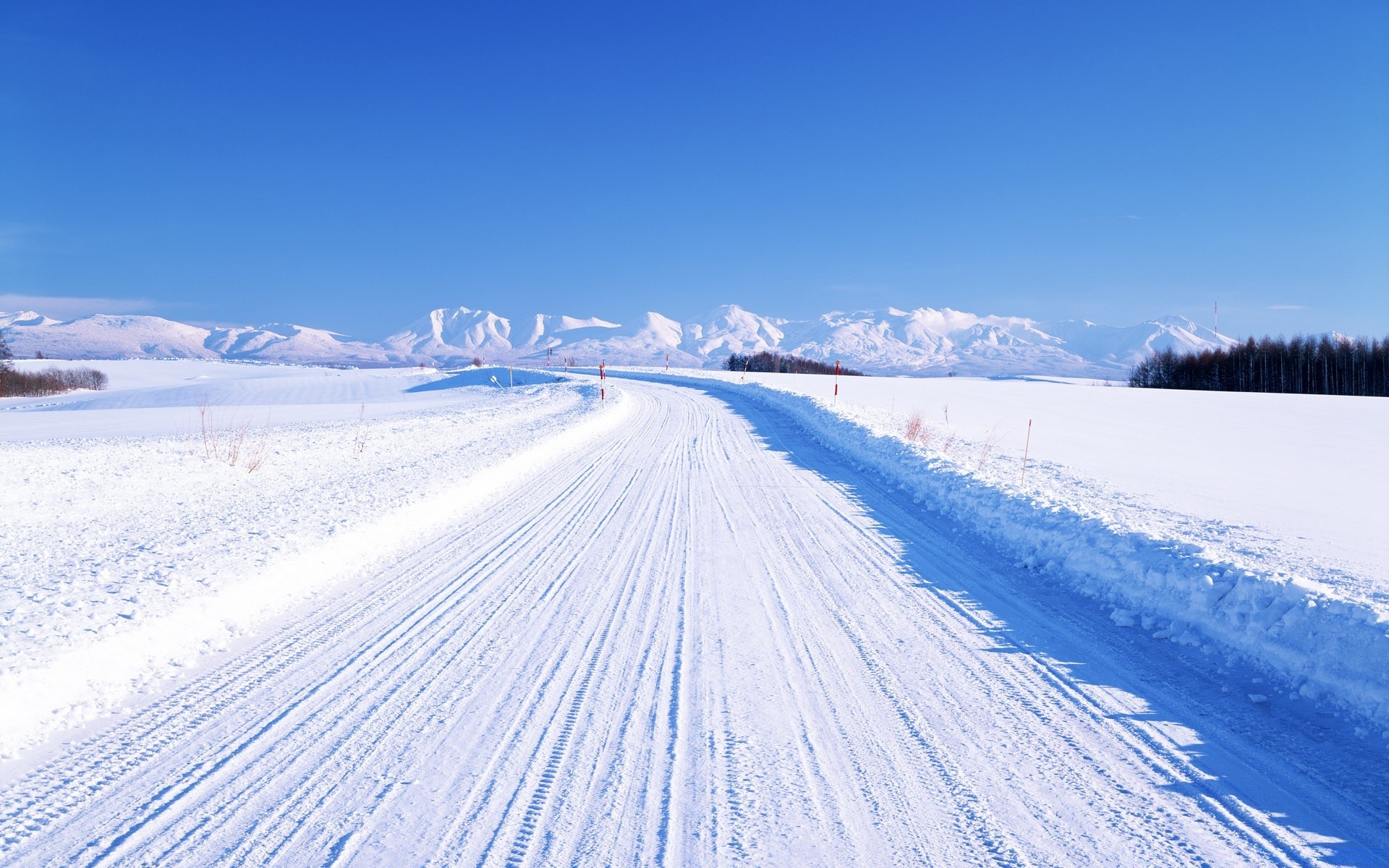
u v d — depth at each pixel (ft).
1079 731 13.98
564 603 21.68
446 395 187.73
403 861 10.02
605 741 13.51
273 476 43.01
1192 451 62.34
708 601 21.88
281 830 10.72
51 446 57.36
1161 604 20.31
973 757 12.97
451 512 35.06
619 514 34.63
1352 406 122.11
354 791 11.81
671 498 38.75
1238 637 17.70
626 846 10.38
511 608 21.20
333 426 79.77
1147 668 17.02
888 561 26.48
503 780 12.15
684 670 16.80
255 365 486.79
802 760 12.88
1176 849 10.32
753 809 11.30
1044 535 27.32
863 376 232.53
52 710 14.29
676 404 108.99
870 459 51.47
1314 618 16.43
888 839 10.56
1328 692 15.07
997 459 53.16
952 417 90.53
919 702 15.21
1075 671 16.85
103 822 10.91
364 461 49.21
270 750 13.12
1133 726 14.19
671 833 10.70
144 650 17.02
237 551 24.50
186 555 24.14
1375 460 57.41
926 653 17.88
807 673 16.69
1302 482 45.34
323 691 15.64
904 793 11.79
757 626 19.79
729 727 14.07
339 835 10.61
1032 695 15.53
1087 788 11.96
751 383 165.37
